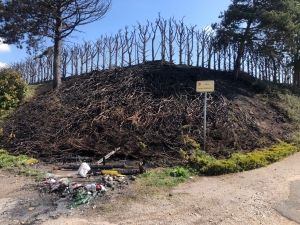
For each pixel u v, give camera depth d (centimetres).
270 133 1017
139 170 617
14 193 514
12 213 423
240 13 1306
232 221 402
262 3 1420
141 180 571
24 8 1224
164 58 1773
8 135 912
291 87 1933
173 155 756
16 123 1002
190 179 596
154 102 1018
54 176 605
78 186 498
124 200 466
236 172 656
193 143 782
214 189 534
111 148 791
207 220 404
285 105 1332
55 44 1344
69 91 1202
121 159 752
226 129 895
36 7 1220
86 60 2016
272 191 526
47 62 2473
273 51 1438
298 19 1438
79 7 1298
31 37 1336
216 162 650
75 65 2155
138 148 773
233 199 484
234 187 548
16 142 872
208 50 1833
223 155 776
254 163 691
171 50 1792
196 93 1121
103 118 906
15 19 1246
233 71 1597
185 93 1109
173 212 427
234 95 1257
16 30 1262
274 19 1267
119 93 1088
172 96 1066
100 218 404
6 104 1195
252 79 1583
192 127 891
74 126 911
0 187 550
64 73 2189
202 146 808
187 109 975
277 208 447
